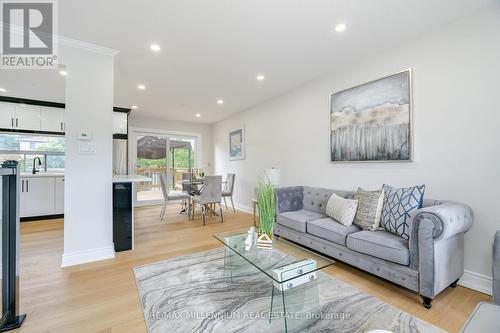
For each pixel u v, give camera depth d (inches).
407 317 63.6
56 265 96.0
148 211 210.7
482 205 77.6
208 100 183.6
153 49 103.9
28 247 116.6
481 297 73.2
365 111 111.8
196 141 278.1
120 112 204.1
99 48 100.9
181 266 96.0
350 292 76.5
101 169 102.3
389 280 76.0
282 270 61.4
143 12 78.9
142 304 69.9
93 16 80.8
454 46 83.6
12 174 61.7
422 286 67.5
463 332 35.9
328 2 74.4
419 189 81.7
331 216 106.7
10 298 61.1
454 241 74.2
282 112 167.5
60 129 183.9
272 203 82.7
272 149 178.2
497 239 46.9
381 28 88.4
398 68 99.9
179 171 267.4
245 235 93.4
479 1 73.7
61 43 94.5
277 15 80.9
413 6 75.9
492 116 75.7
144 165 245.9
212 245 121.5
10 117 167.3
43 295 74.5
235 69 125.6
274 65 120.9
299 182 153.3
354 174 118.5
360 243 82.8
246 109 209.9
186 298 72.9
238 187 225.0
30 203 168.1
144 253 110.0
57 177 177.6
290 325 60.2
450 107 84.7
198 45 100.7
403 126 97.3
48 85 142.1
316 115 140.0
